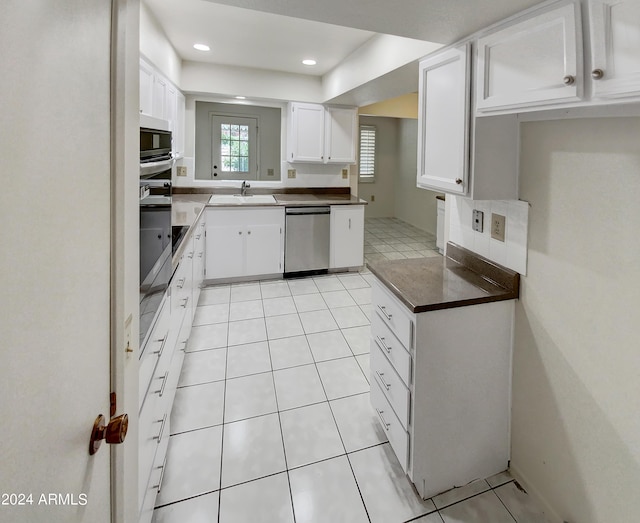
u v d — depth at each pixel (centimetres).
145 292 131
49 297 49
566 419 138
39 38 45
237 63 387
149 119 134
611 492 123
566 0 104
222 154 468
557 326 139
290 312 340
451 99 166
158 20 276
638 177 108
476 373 158
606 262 119
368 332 304
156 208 147
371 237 663
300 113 429
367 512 149
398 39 236
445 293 156
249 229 404
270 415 204
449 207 208
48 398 49
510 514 149
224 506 150
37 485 46
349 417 204
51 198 49
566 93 105
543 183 142
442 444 156
